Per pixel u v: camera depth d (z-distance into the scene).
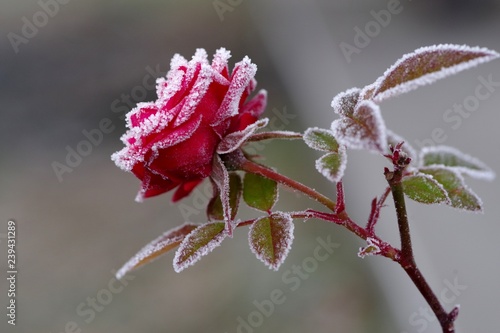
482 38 1.25
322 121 1.02
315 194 0.35
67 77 1.21
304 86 1.19
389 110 1.04
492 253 0.73
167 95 0.34
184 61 0.35
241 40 1.39
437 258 0.73
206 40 1.35
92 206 0.99
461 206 0.36
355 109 0.32
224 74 0.35
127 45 1.26
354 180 0.87
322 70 1.21
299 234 0.84
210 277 0.82
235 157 0.36
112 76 1.19
